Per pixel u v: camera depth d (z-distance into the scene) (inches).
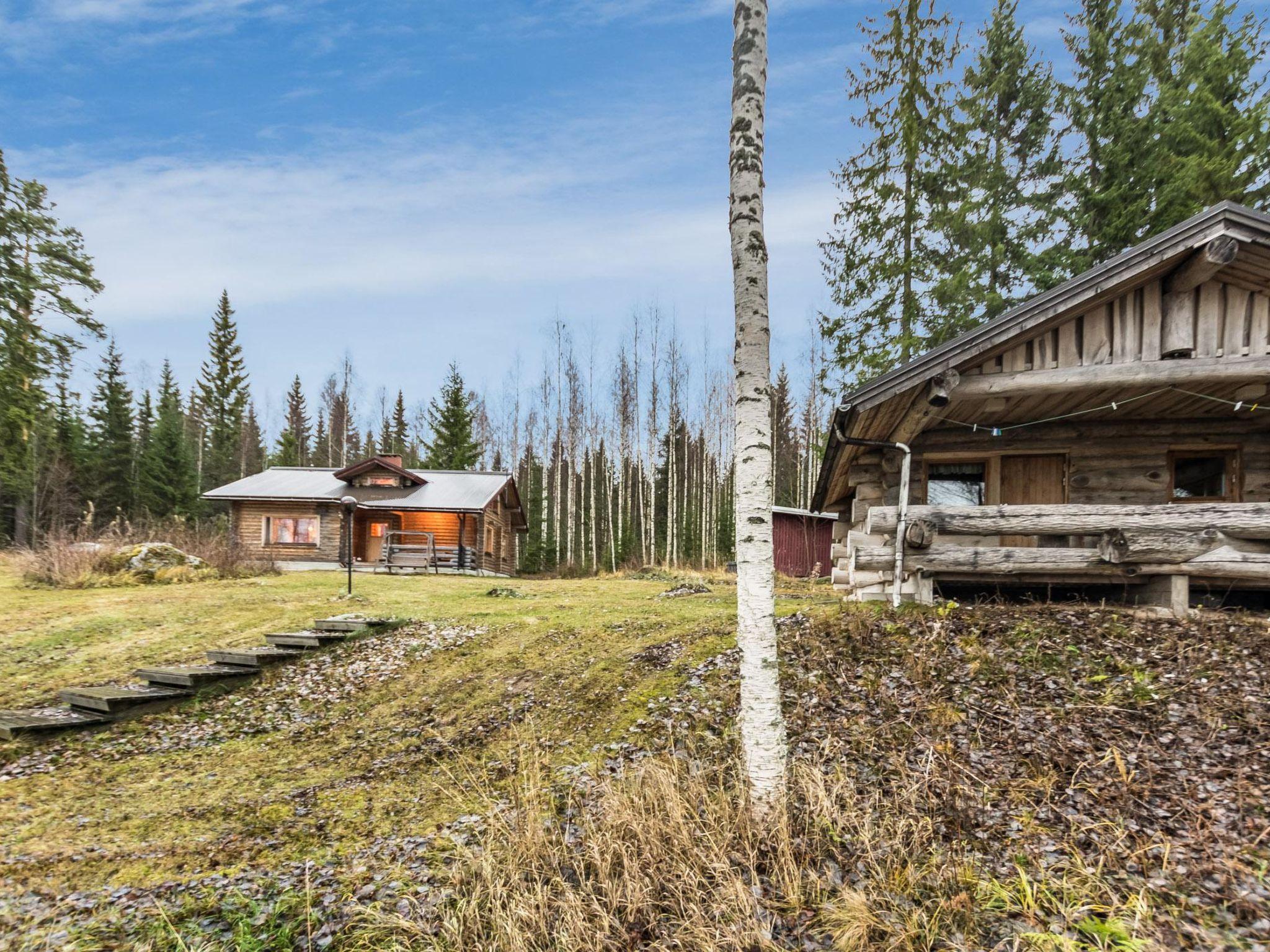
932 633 246.1
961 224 627.5
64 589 541.3
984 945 111.1
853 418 297.9
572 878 141.1
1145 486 331.9
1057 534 258.2
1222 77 605.6
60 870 159.8
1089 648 224.2
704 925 120.6
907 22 572.7
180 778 226.1
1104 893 119.2
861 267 673.0
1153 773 155.9
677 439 1547.7
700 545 1344.7
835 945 113.7
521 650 335.0
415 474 994.1
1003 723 187.5
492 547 1018.7
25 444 982.4
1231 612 256.1
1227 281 269.6
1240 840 129.6
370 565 853.8
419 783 207.5
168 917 134.5
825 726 199.3
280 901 139.7
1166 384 277.4
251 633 391.5
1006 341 275.7
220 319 1766.7
